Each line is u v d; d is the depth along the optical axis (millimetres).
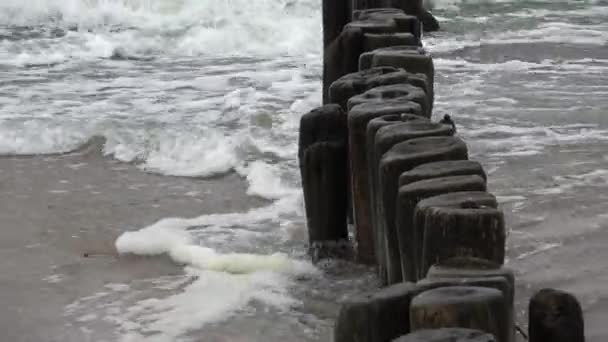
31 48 24641
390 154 7117
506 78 19156
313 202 10047
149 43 25156
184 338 8531
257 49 24828
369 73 9945
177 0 27422
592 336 7648
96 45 24906
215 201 12820
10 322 9062
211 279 9836
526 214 10789
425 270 5660
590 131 14648
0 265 10602
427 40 24375
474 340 4105
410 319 4633
